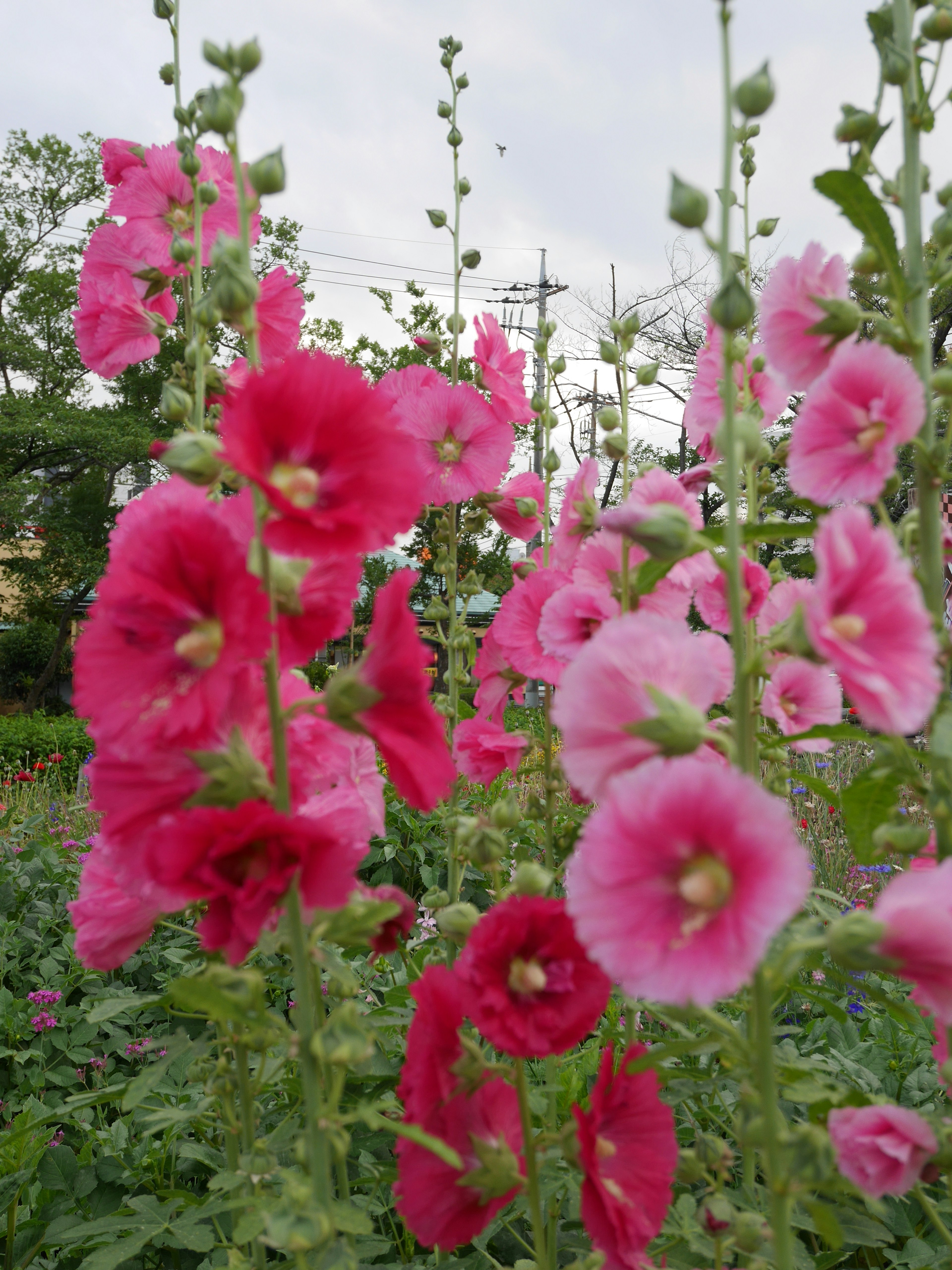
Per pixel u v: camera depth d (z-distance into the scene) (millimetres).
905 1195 2115
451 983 1422
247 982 1237
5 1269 2227
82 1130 2861
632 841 985
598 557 1901
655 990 975
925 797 1412
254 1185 1592
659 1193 1451
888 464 1372
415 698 1318
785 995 2082
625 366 2113
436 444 2775
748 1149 1850
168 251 2463
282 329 2166
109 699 1156
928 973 1073
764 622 2193
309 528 1156
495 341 2930
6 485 27656
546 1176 1767
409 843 4996
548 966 1357
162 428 30078
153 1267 2352
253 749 1326
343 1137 1291
